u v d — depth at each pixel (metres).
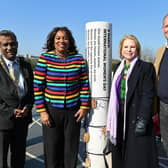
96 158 4.30
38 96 3.58
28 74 3.77
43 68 3.55
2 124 3.62
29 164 5.21
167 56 3.42
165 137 3.48
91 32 4.16
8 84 3.60
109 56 4.21
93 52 4.18
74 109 3.65
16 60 3.73
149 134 3.47
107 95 4.24
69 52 3.69
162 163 5.33
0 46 3.61
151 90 3.40
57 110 3.58
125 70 3.58
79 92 3.72
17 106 3.66
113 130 3.56
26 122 3.84
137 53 3.55
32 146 6.45
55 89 3.54
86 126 4.40
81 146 6.41
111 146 3.68
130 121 3.48
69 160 3.71
